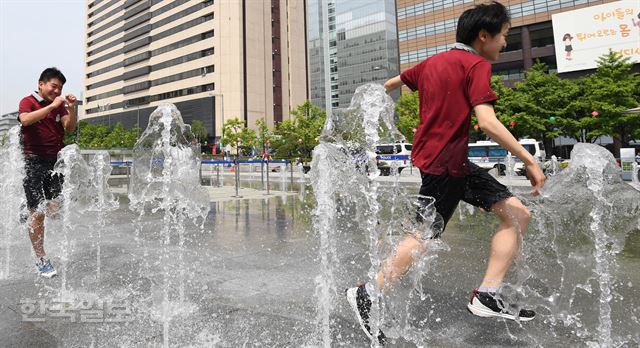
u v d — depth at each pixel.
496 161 22.77
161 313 2.28
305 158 29.91
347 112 2.22
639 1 30.66
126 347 1.87
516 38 39.41
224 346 1.87
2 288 2.81
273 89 61.34
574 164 2.39
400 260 1.98
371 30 68.38
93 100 79.88
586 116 25.83
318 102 76.56
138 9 68.00
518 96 27.56
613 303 2.36
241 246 4.14
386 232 2.03
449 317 2.18
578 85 26.84
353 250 3.81
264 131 44.84
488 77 1.98
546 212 2.81
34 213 3.19
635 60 30.75
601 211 2.36
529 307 2.29
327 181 2.39
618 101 23.91
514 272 2.96
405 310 2.25
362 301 1.92
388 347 1.84
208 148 55.22
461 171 2.02
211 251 3.90
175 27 61.62
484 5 2.19
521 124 26.56
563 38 33.66
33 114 3.11
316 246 4.11
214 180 21.22
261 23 58.94
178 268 3.25
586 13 32.59
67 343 1.92
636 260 3.29
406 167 21.00
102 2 77.25
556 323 2.09
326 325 2.10
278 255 3.71
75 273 3.16
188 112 59.03
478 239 4.41
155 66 65.06
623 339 1.90
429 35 43.78
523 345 1.85
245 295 2.58
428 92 2.11
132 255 3.76
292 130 35.34
